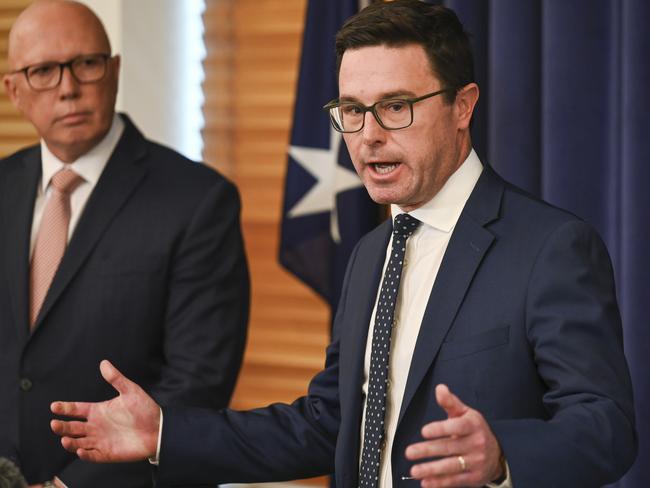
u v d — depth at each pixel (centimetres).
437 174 345
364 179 344
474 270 336
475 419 272
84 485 459
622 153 486
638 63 479
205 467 369
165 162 523
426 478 273
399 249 360
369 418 350
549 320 316
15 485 259
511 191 355
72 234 500
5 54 675
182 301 494
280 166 665
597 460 287
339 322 395
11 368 488
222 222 511
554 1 502
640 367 482
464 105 350
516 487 280
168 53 658
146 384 494
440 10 344
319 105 598
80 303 488
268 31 664
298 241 606
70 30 491
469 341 329
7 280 499
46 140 504
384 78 330
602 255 333
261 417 383
